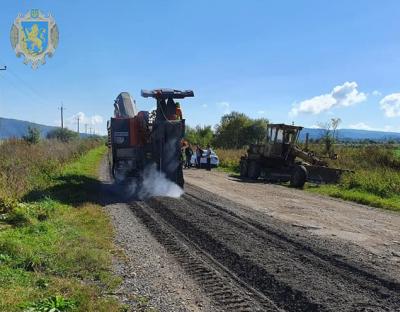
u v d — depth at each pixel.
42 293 5.82
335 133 36.09
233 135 83.00
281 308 6.10
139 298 6.17
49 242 8.10
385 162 28.94
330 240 9.98
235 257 8.38
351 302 6.27
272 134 25.42
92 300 5.79
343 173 22.08
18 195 11.93
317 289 6.74
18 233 8.48
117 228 10.41
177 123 16.66
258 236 10.07
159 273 7.34
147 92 16.89
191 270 7.61
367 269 7.82
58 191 14.45
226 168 34.03
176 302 6.12
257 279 7.22
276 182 24.61
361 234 10.93
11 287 5.86
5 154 19.12
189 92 17.19
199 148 33.84
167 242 9.41
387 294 6.63
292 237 9.99
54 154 24.39
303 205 15.52
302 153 23.95
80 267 7.12
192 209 13.21
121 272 7.22
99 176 21.78
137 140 17.31
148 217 11.89
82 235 9.02
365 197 17.91
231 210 13.20
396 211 15.73
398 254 9.06
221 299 6.35
